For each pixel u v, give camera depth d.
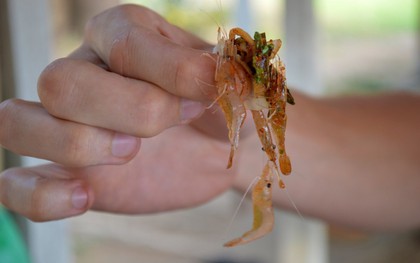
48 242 0.54
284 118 0.34
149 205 0.44
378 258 1.00
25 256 0.49
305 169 0.49
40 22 0.50
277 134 0.34
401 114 0.53
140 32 0.33
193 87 0.32
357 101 0.54
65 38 1.85
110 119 0.33
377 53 1.98
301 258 0.71
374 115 0.52
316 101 0.52
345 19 2.45
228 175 0.45
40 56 0.50
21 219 0.53
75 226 1.09
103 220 1.13
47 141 0.34
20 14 0.49
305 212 0.50
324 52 2.01
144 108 0.33
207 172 0.45
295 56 0.63
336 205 0.50
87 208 0.37
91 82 0.33
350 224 0.51
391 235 1.08
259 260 0.92
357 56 1.94
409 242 1.05
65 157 0.34
